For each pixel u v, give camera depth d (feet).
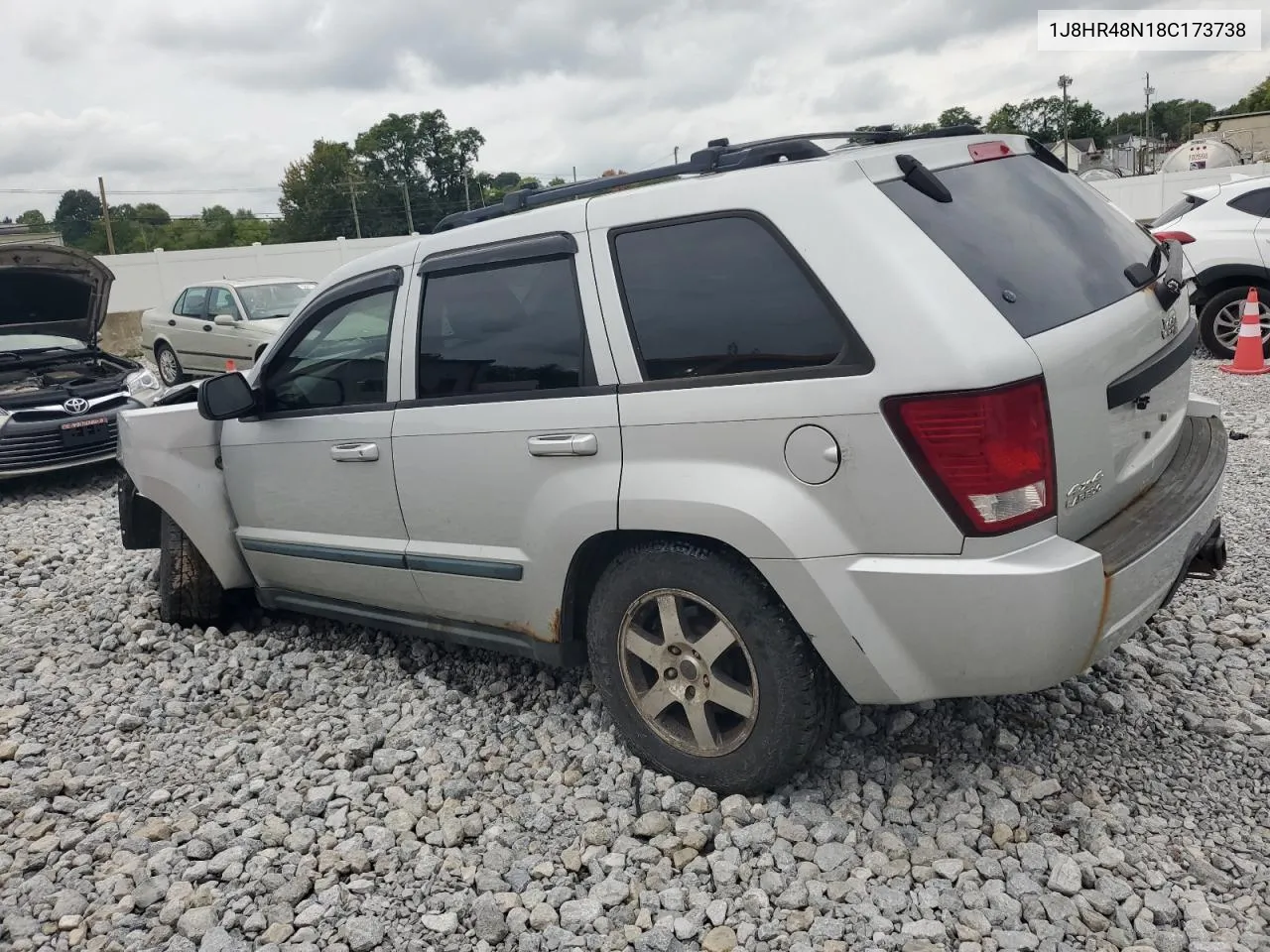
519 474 11.28
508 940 8.95
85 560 21.67
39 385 31.30
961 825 9.82
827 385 9.02
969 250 9.27
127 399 31.24
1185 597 14.51
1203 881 8.86
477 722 12.84
